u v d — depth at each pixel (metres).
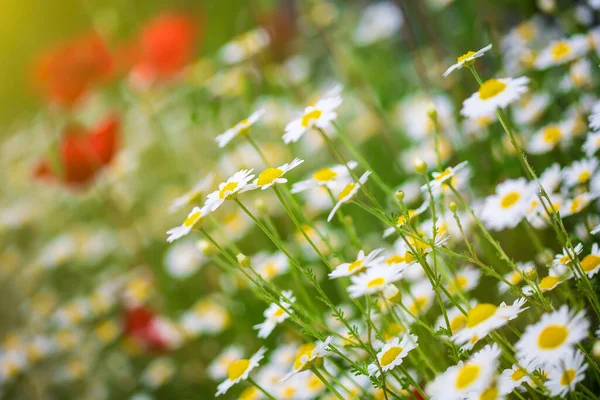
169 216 1.33
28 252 1.63
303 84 1.41
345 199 0.66
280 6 1.40
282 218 1.06
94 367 1.21
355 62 1.29
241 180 0.66
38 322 1.38
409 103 1.15
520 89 0.62
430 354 0.69
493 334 0.63
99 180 1.33
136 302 1.15
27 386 1.21
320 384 0.73
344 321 0.65
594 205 0.74
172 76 1.35
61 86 1.26
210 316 1.00
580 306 0.62
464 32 1.01
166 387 1.08
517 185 0.69
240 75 1.14
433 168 0.92
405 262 0.64
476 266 0.76
